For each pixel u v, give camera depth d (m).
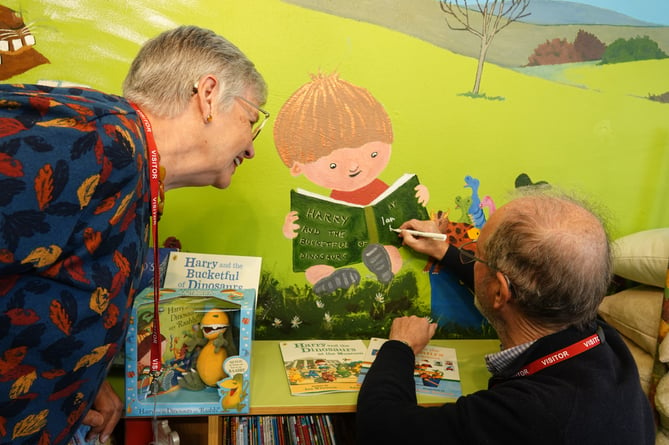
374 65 1.30
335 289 1.37
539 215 0.87
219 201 1.28
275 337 1.37
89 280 0.64
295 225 1.33
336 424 1.33
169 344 1.03
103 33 1.17
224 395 1.01
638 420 0.80
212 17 1.21
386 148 1.34
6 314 0.58
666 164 1.49
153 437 1.10
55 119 0.60
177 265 1.16
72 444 0.92
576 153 1.45
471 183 1.41
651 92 1.46
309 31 1.25
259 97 0.93
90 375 0.70
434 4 1.31
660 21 1.44
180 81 0.80
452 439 0.81
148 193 0.76
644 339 1.29
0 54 1.13
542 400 0.78
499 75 1.37
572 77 1.41
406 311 1.42
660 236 1.33
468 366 1.28
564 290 0.82
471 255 0.99
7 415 0.63
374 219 1.37
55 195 0.57
